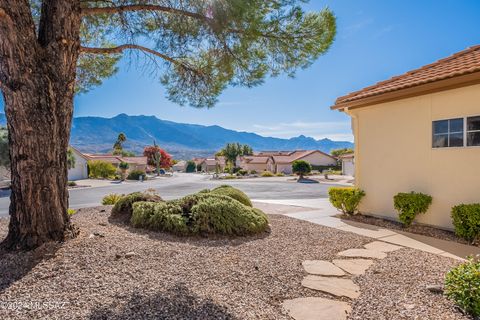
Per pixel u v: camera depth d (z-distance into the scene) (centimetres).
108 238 433
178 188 2100
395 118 634
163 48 523
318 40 471
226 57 509
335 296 277
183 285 293
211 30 452
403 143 618
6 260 337
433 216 566
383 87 661
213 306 251
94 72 684
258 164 5066
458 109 518
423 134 579
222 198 572
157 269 335
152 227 520
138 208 553
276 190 1755
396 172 634
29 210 373
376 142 680
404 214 567
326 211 812
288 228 579
